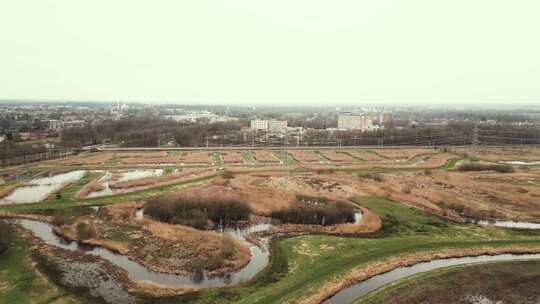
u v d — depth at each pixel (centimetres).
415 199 7825
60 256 4978
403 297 4078
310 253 5172
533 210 7312
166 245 5369
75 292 4047
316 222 6506
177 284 4291
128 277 4412
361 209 7281
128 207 7181
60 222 6284
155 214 6712
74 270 4575
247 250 5209
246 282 4328
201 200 7056
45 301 3853
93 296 3972
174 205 6894
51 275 4422
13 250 5134
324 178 9912
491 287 4334
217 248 5266
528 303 4056
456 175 10500
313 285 4269
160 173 10838
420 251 5269
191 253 5109
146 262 4828
